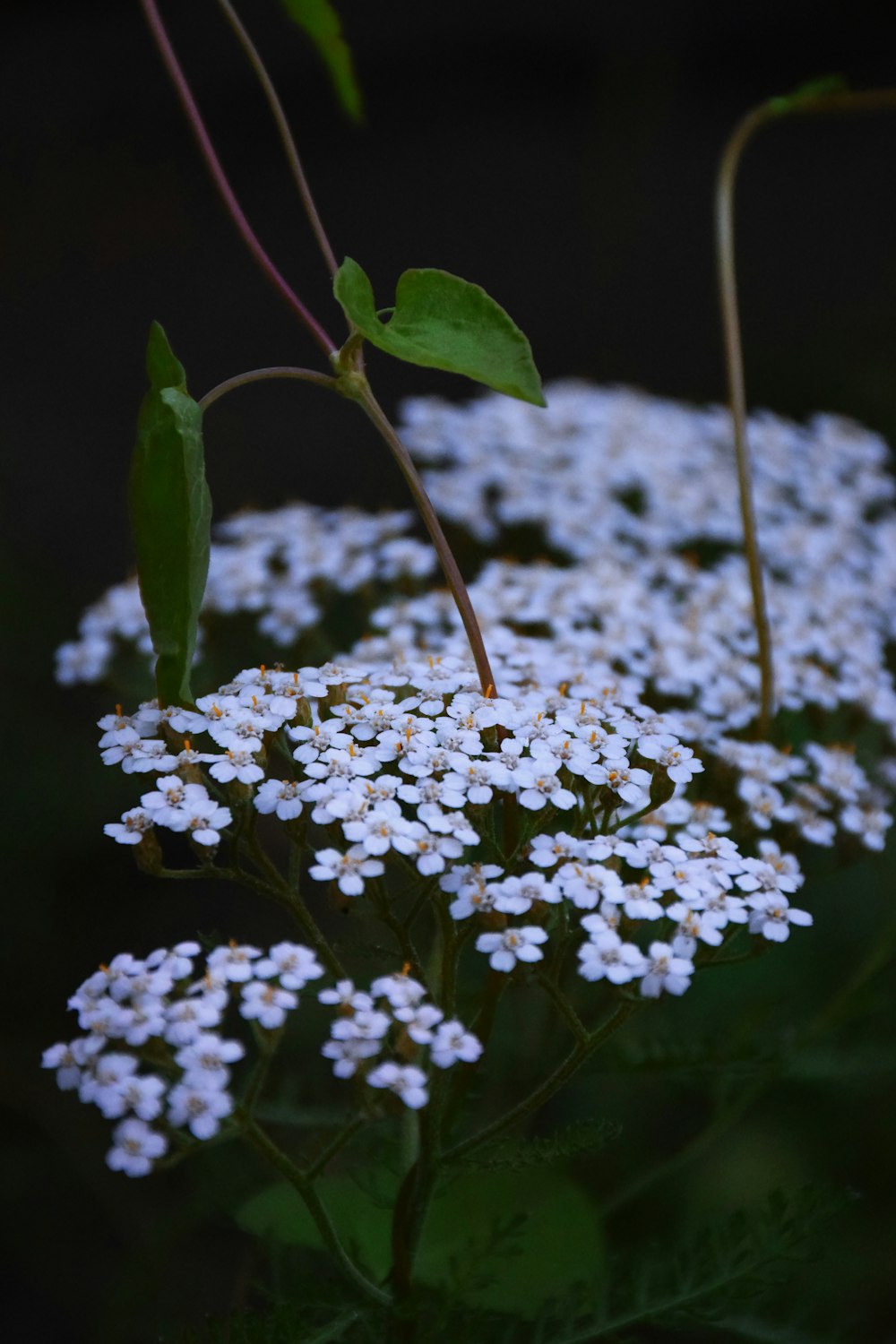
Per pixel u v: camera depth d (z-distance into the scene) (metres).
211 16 1.77
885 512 0.54
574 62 1.75
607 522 0.48
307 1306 0.37
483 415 0.51
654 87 1.54
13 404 1.23
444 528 0.49
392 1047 0.35
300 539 0.46
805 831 0.40
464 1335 0.37
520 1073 0.42
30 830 0.68
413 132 1.72
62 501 1.07
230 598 0.45
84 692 0.73
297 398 1.23
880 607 0.47
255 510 0.49
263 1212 0.40
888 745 0.43
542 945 0.41
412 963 0.37
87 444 1.17
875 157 1.60
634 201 1.50
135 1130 0.33
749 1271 0.37
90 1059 0.34
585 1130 0.36
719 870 0.36
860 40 1.67
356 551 0.46
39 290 1.45
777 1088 0.50
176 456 0.36
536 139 1.69
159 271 1.49
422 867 0.35
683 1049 0.41
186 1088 0.34
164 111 1.69
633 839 0.39
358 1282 0.36
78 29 1.79
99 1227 0.56
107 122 1.68
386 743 0.37
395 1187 0.40
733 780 0.40
